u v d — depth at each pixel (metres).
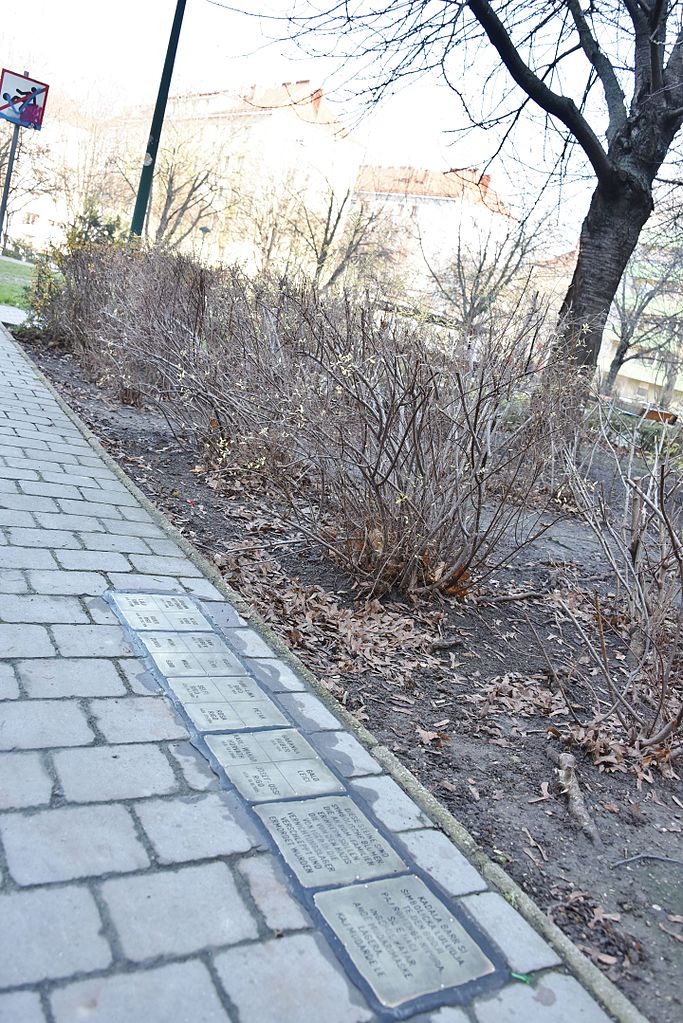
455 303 9.88
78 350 11.00
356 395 5.04
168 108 33.06
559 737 3.80
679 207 14.22
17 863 2.18
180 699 3.22
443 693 4.02
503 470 6.58
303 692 3.60
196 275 8.01
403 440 4.70
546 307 8.21
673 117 10.57
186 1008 1.89
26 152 42.56
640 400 31.00
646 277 26.70
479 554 5.79
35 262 13.13
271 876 2.38
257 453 6.17
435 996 2.09
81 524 4.96
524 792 3.30
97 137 47.19
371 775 3.07
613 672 4.73
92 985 1.88
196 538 5.30
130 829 2.43
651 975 2.41
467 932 2.35
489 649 4.71
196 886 2.27
